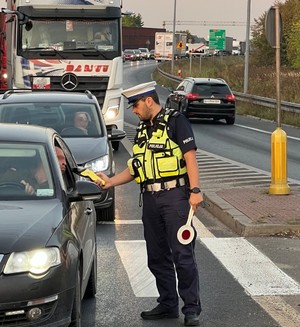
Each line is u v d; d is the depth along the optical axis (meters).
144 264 8.29
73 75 17.80
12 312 4.99
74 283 5.42
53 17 17.72
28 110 11.80
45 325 5.09
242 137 24.56
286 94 37.59
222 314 6.55
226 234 9.86
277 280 7.64
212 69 61.97
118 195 13.13
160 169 6.18
